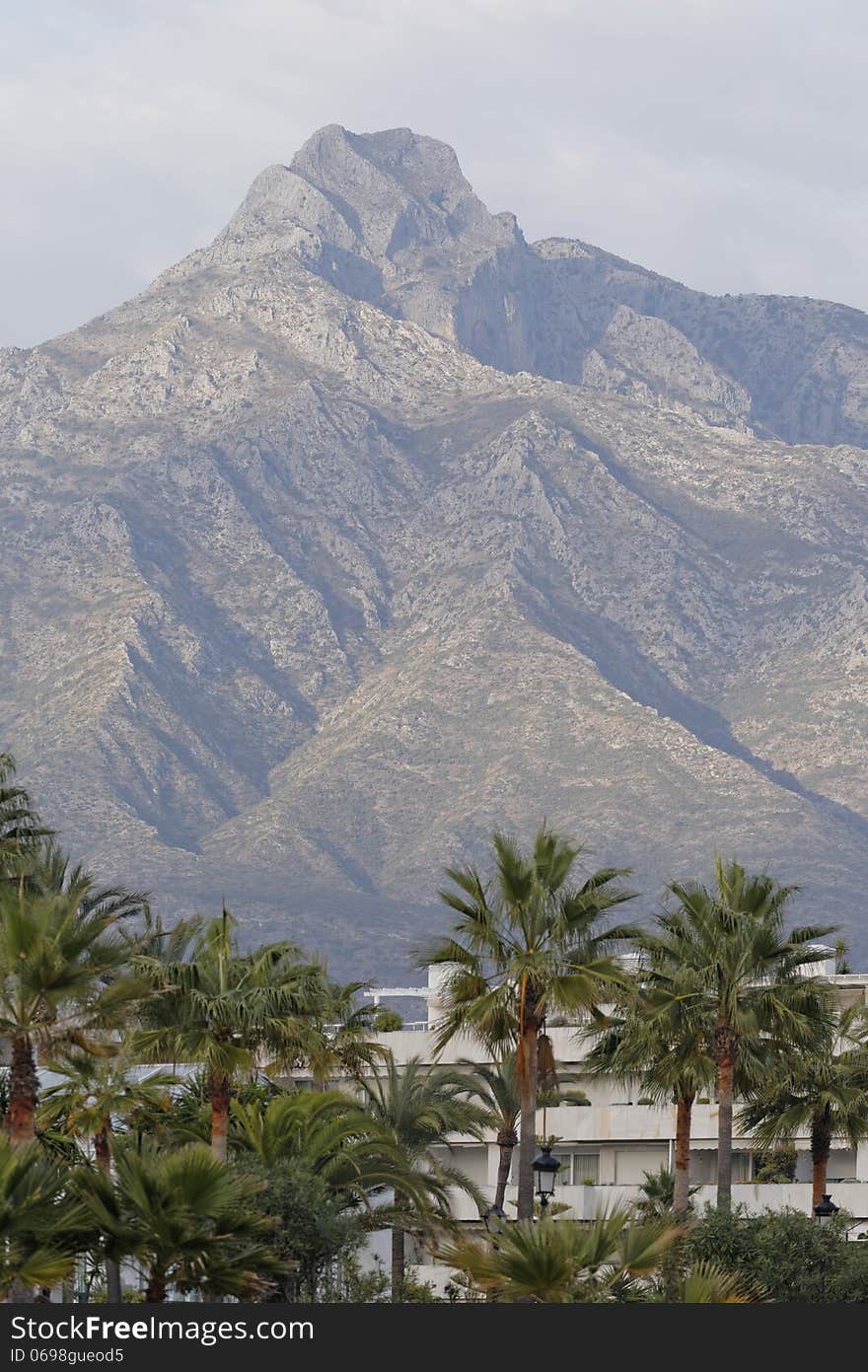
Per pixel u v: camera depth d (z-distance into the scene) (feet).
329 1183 316.19
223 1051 286.87
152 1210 212.23
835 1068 442.91
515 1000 329.31
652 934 363.35
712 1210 322.34
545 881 329.72
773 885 371.15
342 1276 304.09
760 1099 450.71
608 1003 346.13
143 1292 261.24
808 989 363.35
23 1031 225.97
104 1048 239.09
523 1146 323.78
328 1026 435.94
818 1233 318.04
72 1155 265.75
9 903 227.81
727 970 355.77
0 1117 263.08
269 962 305.12
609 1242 225.15
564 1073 572.10
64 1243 211.20
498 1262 221.46
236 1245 219.20
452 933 331.57
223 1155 290.35
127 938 240.73
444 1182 352.28
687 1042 360.07
